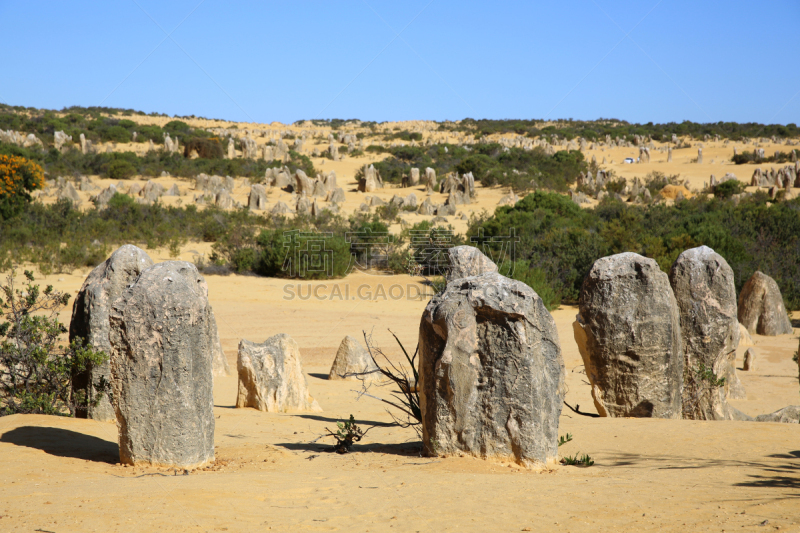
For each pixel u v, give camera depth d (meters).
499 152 75.31
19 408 8.28
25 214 33.34
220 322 19.47
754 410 10.54
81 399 8.06
